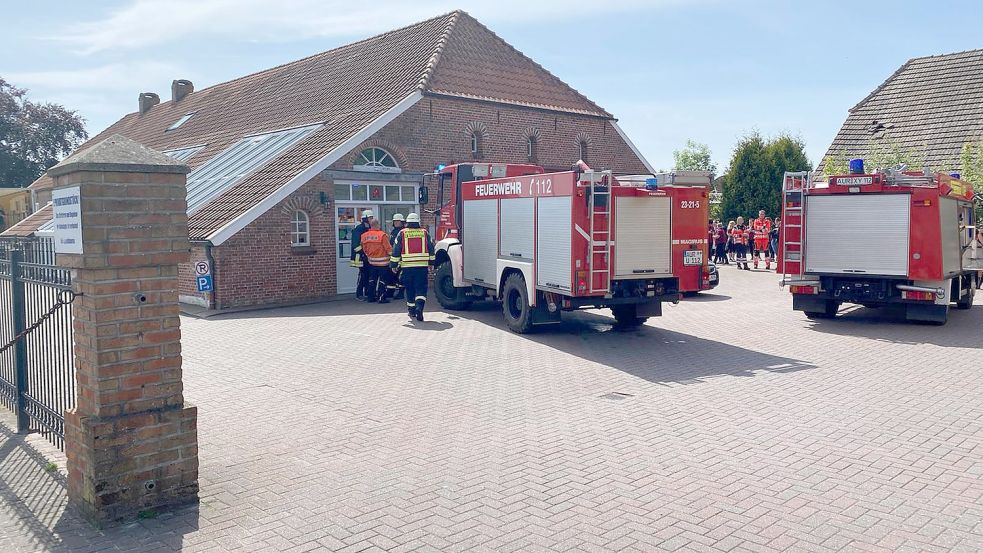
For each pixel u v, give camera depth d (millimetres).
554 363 10180
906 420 7211
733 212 32750
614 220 11438
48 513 5234
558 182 11562
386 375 9523
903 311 15102
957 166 23906
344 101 22578
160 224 5184
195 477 5359
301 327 13703
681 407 7809
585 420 7375
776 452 6324
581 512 5121
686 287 12070
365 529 4895
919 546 4551
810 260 13562
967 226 14711
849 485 5555
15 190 47562
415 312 14203
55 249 5523
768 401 8000
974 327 12883
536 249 12211
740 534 4742
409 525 4945
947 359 10078
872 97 28109
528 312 12398
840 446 6457
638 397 8258
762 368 9703
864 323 13531
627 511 5129
